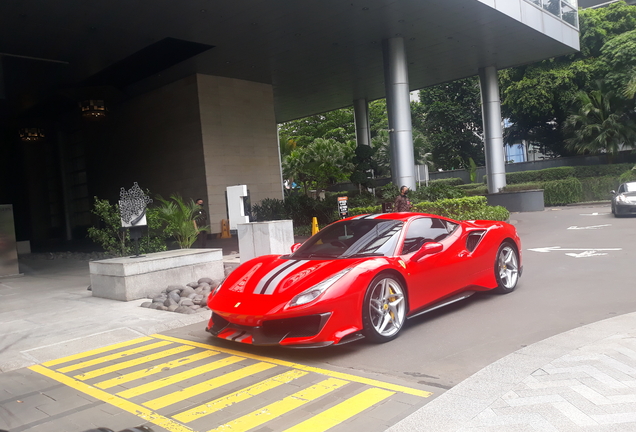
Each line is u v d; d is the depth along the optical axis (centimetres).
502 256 630
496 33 1783
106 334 559
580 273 736
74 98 2200
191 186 2039
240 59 1848
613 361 355
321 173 3234
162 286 795
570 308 536
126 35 1512
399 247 505
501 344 430
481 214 1461
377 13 1502
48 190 2783
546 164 3150
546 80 2934
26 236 2758
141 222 827
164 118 2127
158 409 340
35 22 1346
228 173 2050
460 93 3822
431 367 386
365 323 440
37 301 822
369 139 2852
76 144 2708
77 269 1288
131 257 832
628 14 2966
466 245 578
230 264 1098
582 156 3028
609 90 2820
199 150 1994
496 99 2330
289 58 1892
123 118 2333
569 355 375
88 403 362
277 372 398
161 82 2072
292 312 410
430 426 282
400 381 361
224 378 393
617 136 2792
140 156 2259
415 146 3375
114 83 2030
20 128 2611
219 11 1391
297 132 4144
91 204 2617
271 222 996
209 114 2006
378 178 3438
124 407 349
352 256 500
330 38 1705
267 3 1362
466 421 284
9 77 1789
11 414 352
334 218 1731
